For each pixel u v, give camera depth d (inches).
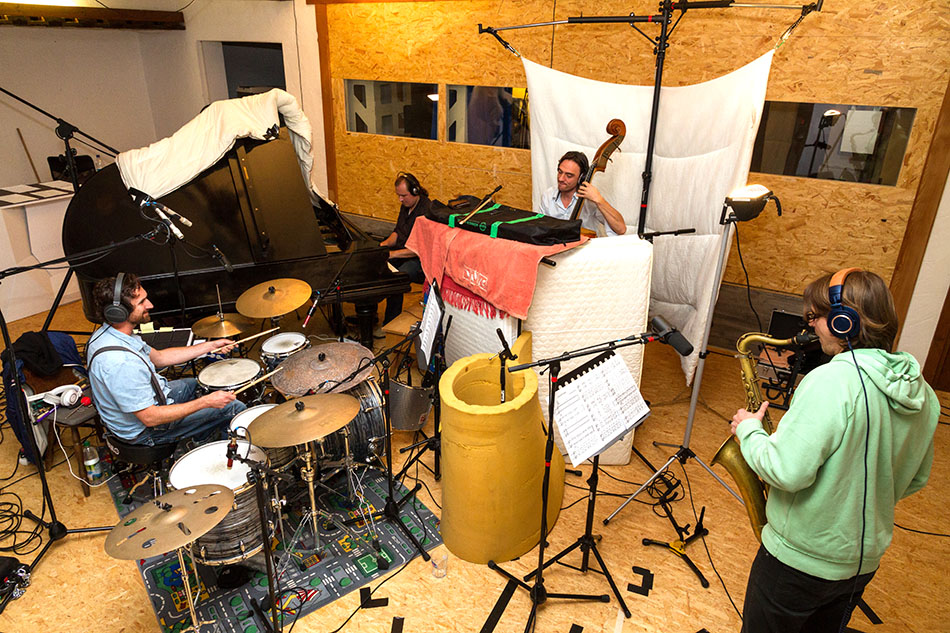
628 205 162.1
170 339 144.6
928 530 123.9
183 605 105.3
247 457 101.1
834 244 171.9
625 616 103.9
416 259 191.2
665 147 149.7
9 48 272.4
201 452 105.1
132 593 108.0
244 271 159.2
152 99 332.5
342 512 126.5
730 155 136.3
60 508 127.6
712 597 108.2
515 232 124.6
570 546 112.6
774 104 168.1
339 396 109.2
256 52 389.7
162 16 283.0
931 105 150.0
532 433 111.3
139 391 110.4
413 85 225.8
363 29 227.9
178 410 111.7
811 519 66.7
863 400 62.2
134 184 153.3
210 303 157.8
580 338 131.6
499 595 108.2
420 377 175.8
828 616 76.1
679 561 116.1
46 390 135.9
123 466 138.3
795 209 173.9
